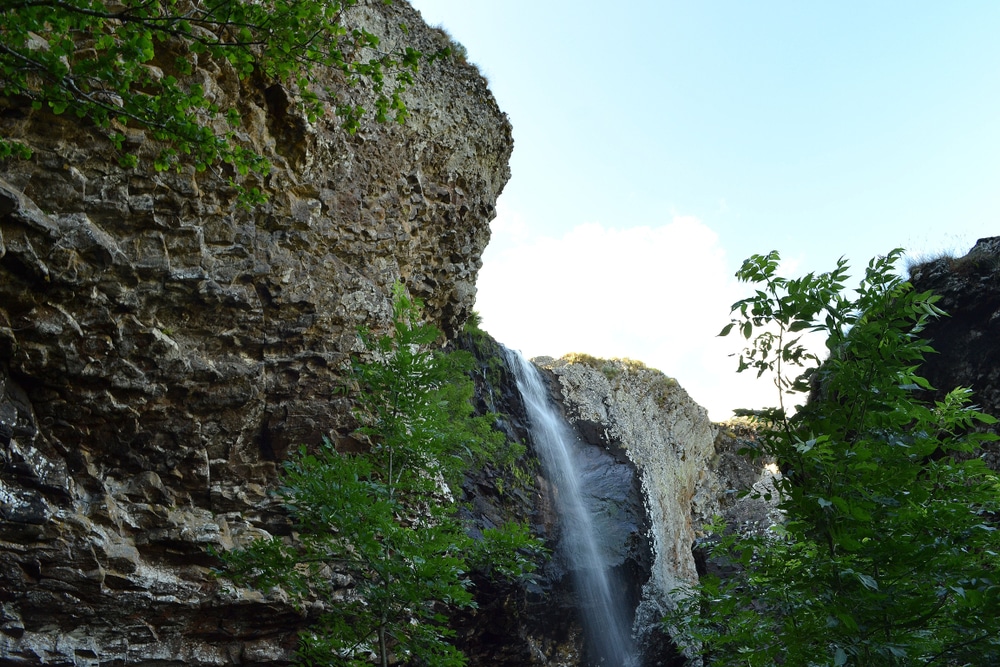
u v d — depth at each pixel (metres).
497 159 19.56
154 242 12.27
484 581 17.52
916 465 7.21
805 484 7.36
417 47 17.59
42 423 11.38
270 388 13.35
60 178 11.55
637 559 25.45
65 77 6.92
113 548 11.30
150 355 12.07
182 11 12.34
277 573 9.78
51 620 10.77
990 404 15.70
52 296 11.32
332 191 14.78
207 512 12.48
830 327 7.56
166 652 11.49
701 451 35.31
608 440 29.42
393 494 10.24
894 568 6.75
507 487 22.16
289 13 7.59
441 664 9.72
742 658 7.99
